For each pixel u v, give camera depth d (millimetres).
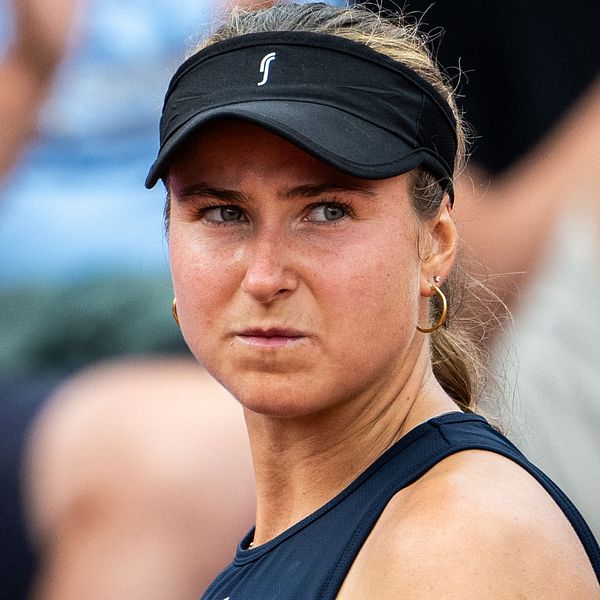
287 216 6355
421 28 14352
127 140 16312
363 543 6242
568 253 13625
